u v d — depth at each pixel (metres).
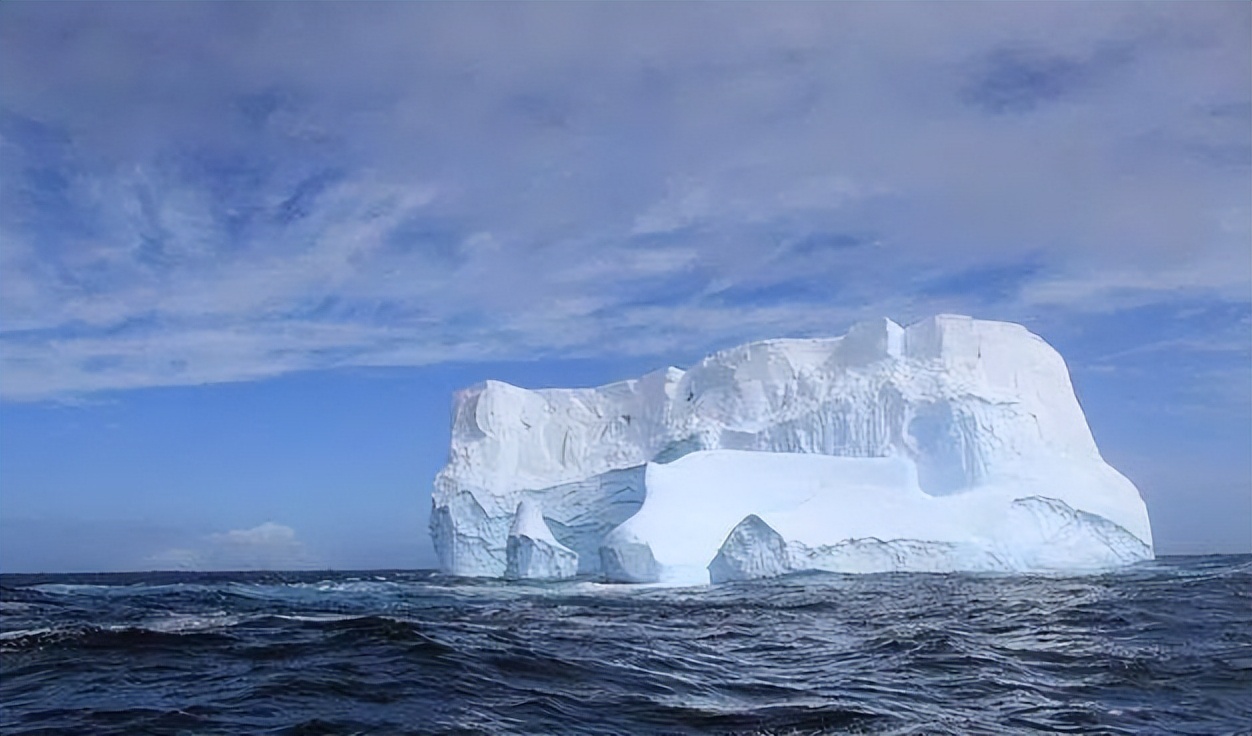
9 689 10.16
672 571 35.31
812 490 38.31
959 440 40.06
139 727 8.18
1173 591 26.11
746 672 11.92
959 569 36.25
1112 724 8.69
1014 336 43.94
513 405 49.84
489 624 17.97
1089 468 41.41
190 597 30.02
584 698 9.59
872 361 43.69
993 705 9.58
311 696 9.45
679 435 44.97
